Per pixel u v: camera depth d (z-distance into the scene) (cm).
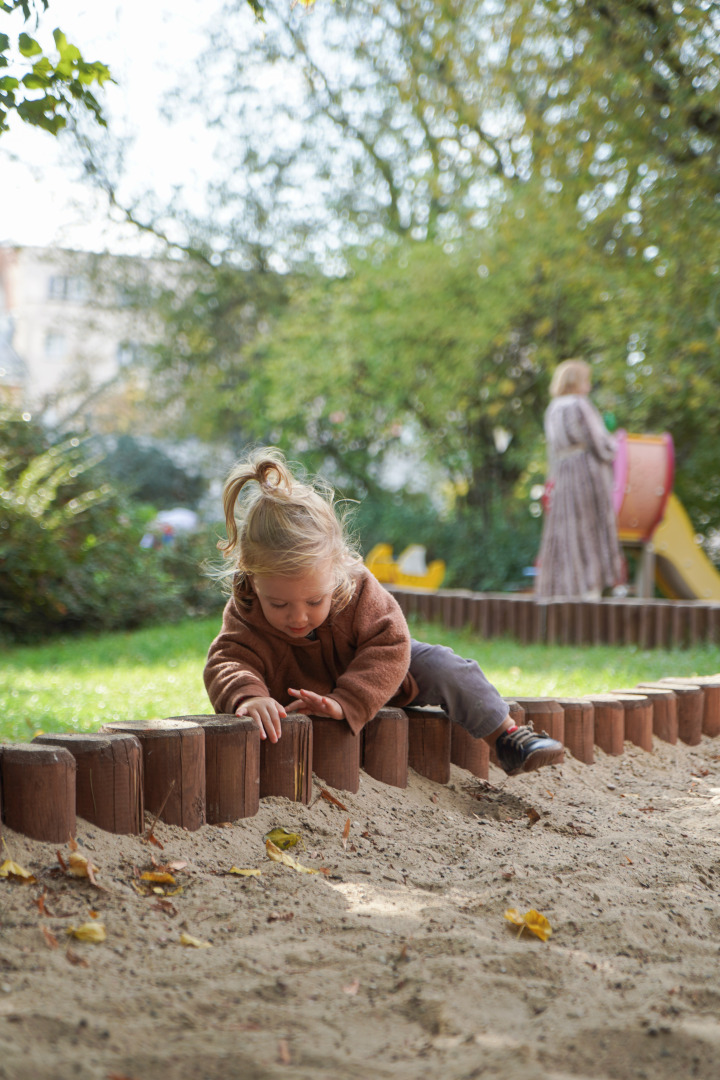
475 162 1565
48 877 221
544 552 984
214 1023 164
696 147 1190
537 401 1777
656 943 211
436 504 2091
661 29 1081
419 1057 156
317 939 202
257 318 2155
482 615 974
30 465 1040
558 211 1426
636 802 343
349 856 259
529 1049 159
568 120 1210
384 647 301
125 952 191
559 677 612
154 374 2278
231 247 2055
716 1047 163
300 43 1719
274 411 1898
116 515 1123
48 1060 147
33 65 355
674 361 1340
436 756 333
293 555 270
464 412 1797
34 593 1010
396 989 180
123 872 230
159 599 1117
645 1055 160
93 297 2258
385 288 1750
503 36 1245
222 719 276
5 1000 167
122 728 260
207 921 209
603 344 1491
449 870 255
